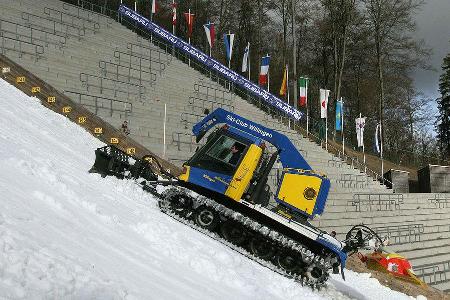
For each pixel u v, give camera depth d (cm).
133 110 2177
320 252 975
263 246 946
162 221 859
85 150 1321
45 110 1515
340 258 940
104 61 2461
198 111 2570
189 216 962
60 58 2247
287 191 1007
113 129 1762
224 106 2823
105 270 488
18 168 718
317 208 1004
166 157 1956
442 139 6216
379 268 1066
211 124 1037
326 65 4462
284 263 940
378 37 3975
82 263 469
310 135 3384
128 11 3284
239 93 3662
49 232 512
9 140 912
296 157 1019
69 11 2898
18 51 2073
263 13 4484
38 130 1219
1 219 476
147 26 3250
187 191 953
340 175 2903
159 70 2797
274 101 3209
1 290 359
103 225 664
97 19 3033
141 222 736
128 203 891
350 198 2550
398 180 3244
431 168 3388
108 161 1053
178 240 750
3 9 2444
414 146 5350
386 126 4991
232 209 996
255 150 962
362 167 3425
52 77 2073
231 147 977
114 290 441
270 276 848
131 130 1998
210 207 953
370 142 4934
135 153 1666
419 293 1416
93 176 990
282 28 4603
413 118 5209
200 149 992
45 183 719
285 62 4216
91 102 2061
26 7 2609
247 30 4569
